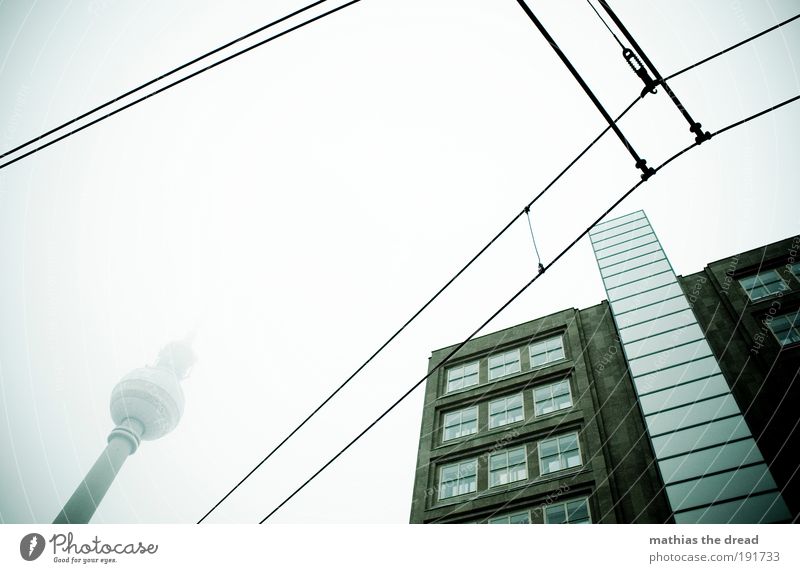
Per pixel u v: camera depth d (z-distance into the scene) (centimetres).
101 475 7800
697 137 727
